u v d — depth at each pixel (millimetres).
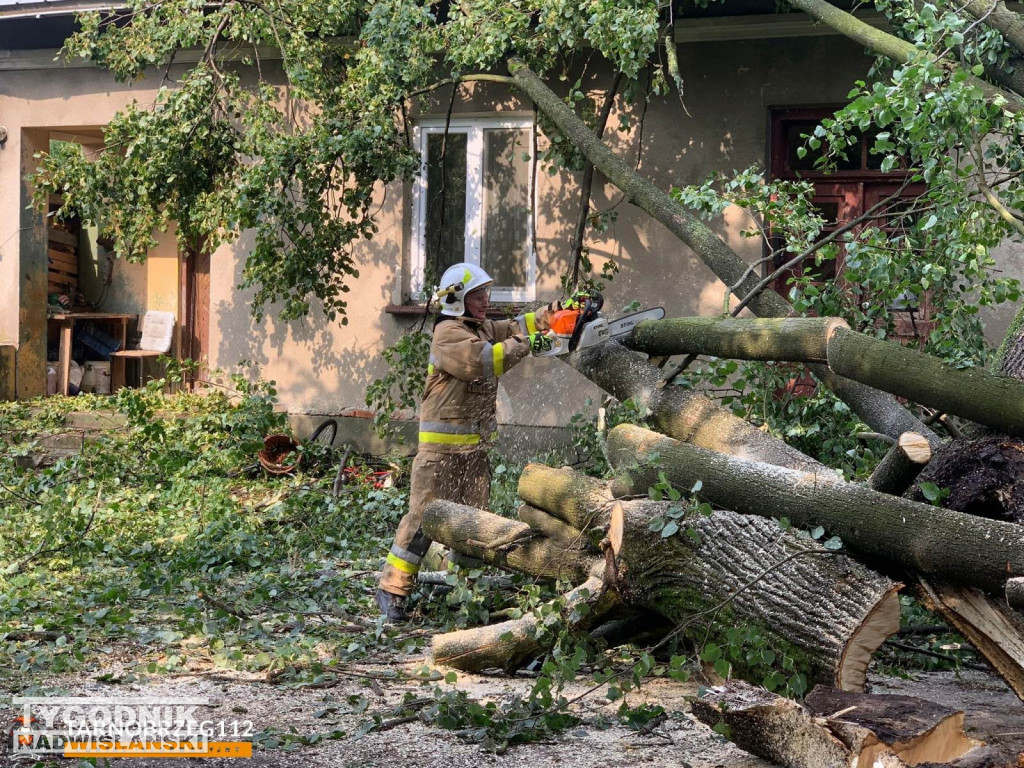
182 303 13398
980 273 5402
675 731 3752
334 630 5176
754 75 9367
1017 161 5730
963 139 5258
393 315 10391
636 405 5270
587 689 4320
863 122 5363
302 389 10695
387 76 8414
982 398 4109
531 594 4543
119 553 6594
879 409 5238
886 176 9180
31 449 9648
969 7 6004
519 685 4363
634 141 9664
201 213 9352
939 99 5012
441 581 5402
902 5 6887
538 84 8492
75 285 14078
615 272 9688
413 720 3801
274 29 8922
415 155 9039
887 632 3617
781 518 3930
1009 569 3381
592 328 5383
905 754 3057
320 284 9508
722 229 9398
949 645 4840
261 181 8711
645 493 4398
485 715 3695
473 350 5219
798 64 9258
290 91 9359
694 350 5234
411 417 10312
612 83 9430
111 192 9648
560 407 9812
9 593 5520
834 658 3600
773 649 3770
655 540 4137
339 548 7105
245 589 5863
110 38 9703
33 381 11906
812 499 3844
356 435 10453
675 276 9570
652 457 4297
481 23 8352
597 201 9789
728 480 4102
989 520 3516
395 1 8320
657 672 4090
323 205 9219
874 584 3652
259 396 9562
